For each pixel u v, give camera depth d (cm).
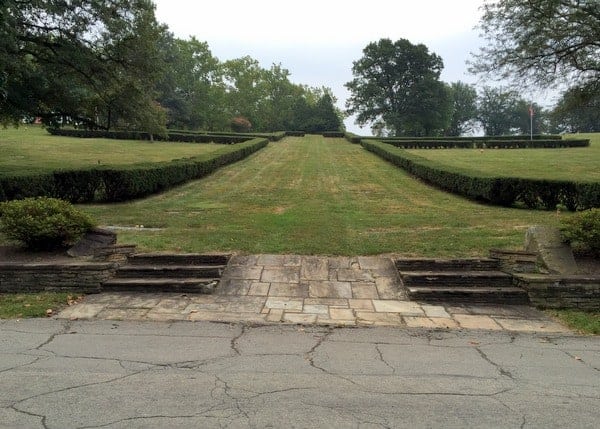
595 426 320
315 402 350
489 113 10694
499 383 392
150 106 1902
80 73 1712
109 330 527
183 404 345
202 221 1091
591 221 711
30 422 316
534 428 316
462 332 541
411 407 344
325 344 490
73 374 399
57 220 740
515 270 710
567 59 1795
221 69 7562
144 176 1487
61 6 1566
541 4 1711
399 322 573
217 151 2589
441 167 1858
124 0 1719
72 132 4381
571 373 418
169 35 6444
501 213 1245
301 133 6706
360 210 1312
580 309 635
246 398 355
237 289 681
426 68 7456
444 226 1042
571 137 5012
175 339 499
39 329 527
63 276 672
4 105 1599
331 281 709
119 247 768
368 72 7656
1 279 670
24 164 2306
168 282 674
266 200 1521
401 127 7319
